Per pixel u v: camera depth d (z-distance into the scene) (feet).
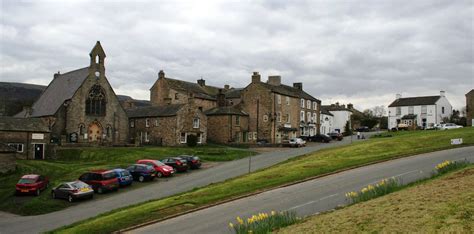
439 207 44.60
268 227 48.83
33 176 114.73
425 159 102.99
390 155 115.96
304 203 67.82
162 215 69.87
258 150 192.54
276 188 85.25
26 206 98.63
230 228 57.41
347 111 345.10
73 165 150.82
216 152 178.50
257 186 87.97
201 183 112.68
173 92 264.72
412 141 150.00
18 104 351.87
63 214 89.45
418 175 79.77
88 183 111.55
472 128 186.80
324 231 43.93
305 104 278.67
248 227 50.14
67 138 198.90
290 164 124.77
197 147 201.36
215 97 278.67
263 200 74.23
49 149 174.70
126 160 164.55
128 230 63.00
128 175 120.16
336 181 85.15
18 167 145.07
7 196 111.34
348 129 323.57
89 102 208.44
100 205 96.12
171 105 227.81
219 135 231.91
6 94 408.46
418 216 42.91
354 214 48.73
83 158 172.76
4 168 139.54
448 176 63.31
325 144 216.13
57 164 153.17
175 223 64.08
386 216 45.06
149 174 125.49
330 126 333.21
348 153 137.69
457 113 323.78
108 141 213.46
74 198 101.14
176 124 211.61
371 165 103.09
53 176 133.59
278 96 243.19
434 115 288.71
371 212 48.03
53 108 206.69
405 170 88.69
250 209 68.03
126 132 221.25
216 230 57.21
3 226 81.71
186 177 127.34
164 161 141.69
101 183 110.63
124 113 221.46
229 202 76.33
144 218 68.74
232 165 144.97
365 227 42.60
